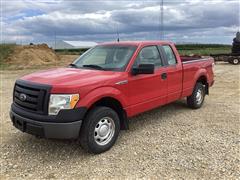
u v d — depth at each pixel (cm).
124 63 557
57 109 447
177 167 444
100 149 492
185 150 507
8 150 513
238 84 1246
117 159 475
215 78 1452
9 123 670
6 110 796
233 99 925
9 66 2284
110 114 502
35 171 438
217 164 452
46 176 423
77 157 484
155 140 557
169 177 414
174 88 675
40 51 3009
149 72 532
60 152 504
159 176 418
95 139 486
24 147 526
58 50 5297
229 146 523
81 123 461
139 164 456
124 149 515
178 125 648
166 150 508
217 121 677
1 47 2889
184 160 468
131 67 554
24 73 1811
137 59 575
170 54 681
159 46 649
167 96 653
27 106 478
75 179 414
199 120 686
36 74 527
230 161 462
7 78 1543
